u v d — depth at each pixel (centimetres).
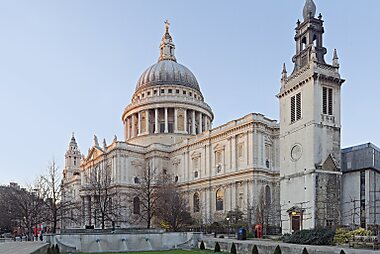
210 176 10269
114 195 10650
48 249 4147
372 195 5553
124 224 11288
